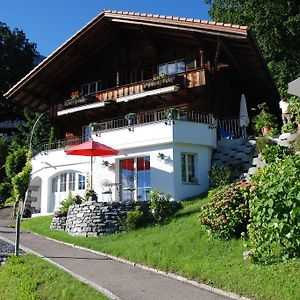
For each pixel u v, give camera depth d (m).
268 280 7.41
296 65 29.27
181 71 23.89
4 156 37.56
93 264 10.87
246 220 10.90
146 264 10.49
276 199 7.62
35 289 8.45
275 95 27.58
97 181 20.59
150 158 19.27
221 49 21.48
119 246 12.56
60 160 23.06
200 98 22.97
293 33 27.39
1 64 51.38
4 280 9.30
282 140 17.14
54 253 12.45
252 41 19.81
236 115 25.23
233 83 25.66
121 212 15.66
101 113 26.14
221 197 11.39
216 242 10.80
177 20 21.06
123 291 8.10
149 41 23.94
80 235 15.73
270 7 27.97
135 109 25.03
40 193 24.95
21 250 12.75
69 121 28.20
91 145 18.41
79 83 27.94
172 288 8.33
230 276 8.16
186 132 19.09
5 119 51.47
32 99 28.91
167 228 13.77
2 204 30.19
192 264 9.48
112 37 25.64
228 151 19.75
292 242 7.58
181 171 18.77
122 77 25.80
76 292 8.00
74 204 17.20
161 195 16.27
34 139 36.50
